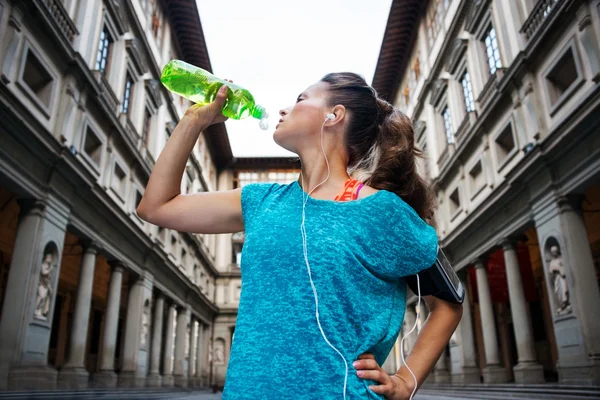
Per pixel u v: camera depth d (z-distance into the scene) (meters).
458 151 17.73
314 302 0.83
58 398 10.15
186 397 19.80
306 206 0.97
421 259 0.95
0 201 13.71
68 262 19.56
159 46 22.02
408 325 20.52
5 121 9.24
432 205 1.21
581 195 11.19
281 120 1.21
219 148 35.78
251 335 0.84
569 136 10.52
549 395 10.34
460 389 16.36
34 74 11.16
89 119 13.59
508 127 14.30
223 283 36.81
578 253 10.73
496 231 15.16
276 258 0.90
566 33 11.06
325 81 1.25
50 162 10.99
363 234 0.91
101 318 23.72
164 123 22.58
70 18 12.37
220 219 1.18
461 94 18.59
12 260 10.30
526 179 12.58
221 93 1.27
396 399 0.86
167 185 1.22
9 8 9.72
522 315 13.76
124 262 16.89
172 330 24.11
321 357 0.79
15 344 9.77
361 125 1.18
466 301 18.39
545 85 12.01
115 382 15.73
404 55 26.38
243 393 0.79
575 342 10.48
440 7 20.81
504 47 14.37
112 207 14.80
